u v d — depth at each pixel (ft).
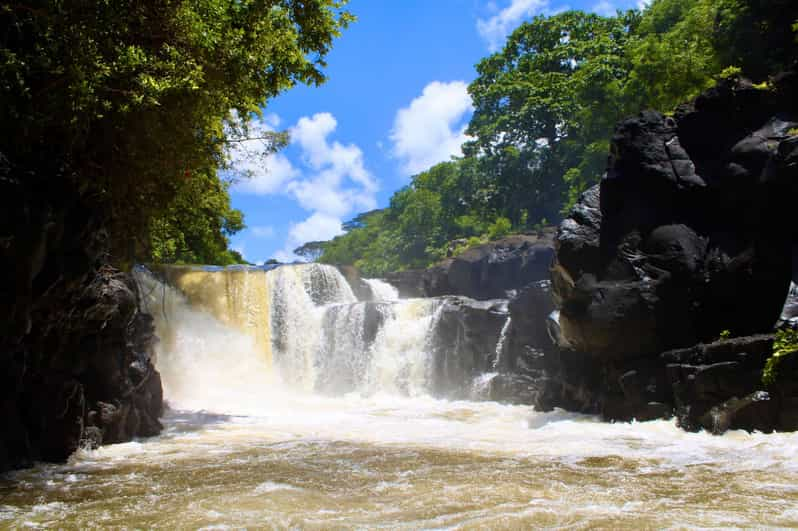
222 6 42.22
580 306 61.05
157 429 53.31
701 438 46.73
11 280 32.24
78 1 33.96
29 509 27.09
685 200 59.06
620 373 58.29
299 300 115.85
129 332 53.01
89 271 40.45
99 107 38.34
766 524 23.09
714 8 87.76
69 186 36.91
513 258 126.41
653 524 23.11
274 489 30.17
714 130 59.82
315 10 50.60
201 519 25.02
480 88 206.08
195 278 104.68
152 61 38.73
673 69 94.79
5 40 33.32
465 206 218.38
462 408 82.07
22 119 32.65
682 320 56.08
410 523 23.71
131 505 27.63
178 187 51.16
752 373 46.91
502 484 30.78
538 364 88.02
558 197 185.26
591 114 139.23
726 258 55.72
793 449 40.14
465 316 97.45
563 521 23.63
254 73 47.34
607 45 161.17
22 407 37.17
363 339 106.93
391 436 51.72
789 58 72.43
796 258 53.06
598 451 42.04
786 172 53.42
